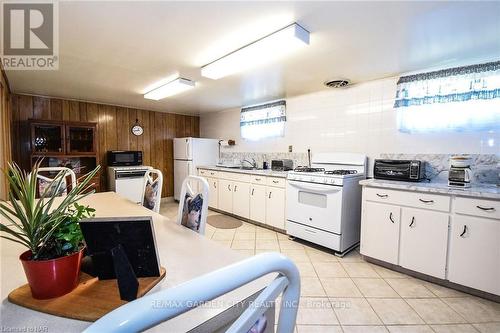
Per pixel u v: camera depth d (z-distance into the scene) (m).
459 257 2.00
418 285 2.14
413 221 2.22
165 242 1.09
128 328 0.27
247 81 3.07
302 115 3.78
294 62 2.43
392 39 1.95
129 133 4.85
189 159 4.94
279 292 0.46
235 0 1.45
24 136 3.74
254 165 4.61
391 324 1.67
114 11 1.57
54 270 0.64
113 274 0.74
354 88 3.16
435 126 2.56
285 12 1.58
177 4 1.50
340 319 1.71
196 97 4.00
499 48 2.09
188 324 0.55
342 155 3.24
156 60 2.39
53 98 3.99
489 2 1.46
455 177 2.20
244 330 0.40
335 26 1.75
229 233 3.46
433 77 2.52
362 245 2.59
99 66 2.56
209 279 0.35
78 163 4.07
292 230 3.17
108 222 0.69
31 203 0.63
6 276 0.80
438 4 1.49
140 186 4.46
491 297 1.92
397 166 2.56
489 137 2.28
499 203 1.82
